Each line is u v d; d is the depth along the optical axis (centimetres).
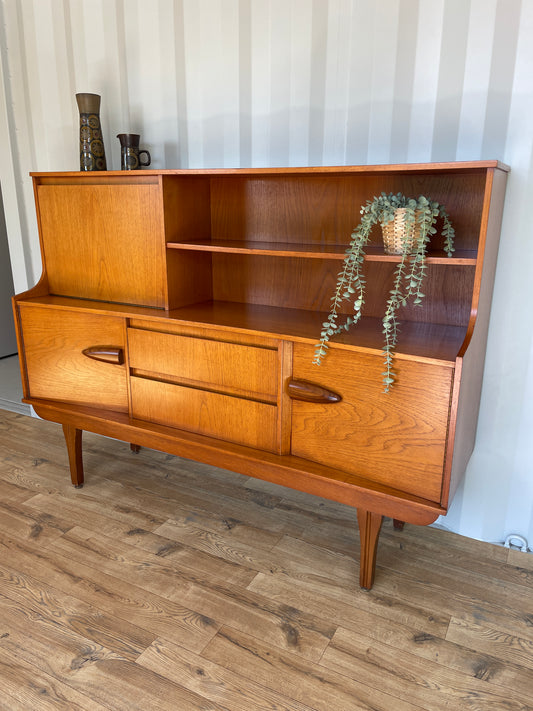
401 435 157
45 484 245
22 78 272
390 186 188
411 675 148
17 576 184
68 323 219
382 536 210
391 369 154
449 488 152
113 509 225
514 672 150
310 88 203
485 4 169
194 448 199
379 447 162
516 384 190
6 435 298
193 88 229
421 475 156
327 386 167
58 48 258
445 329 182
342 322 190
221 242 207
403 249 157
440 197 180
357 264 161
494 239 164
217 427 192
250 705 138
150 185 196
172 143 241
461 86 178
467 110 179
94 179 210
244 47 213
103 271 218
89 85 255
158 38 232
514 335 186
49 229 227
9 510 223
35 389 236
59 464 264
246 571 188
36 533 207
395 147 193
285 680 146
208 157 233
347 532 212
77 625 163
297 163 213
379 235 191
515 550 203
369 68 191
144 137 247
